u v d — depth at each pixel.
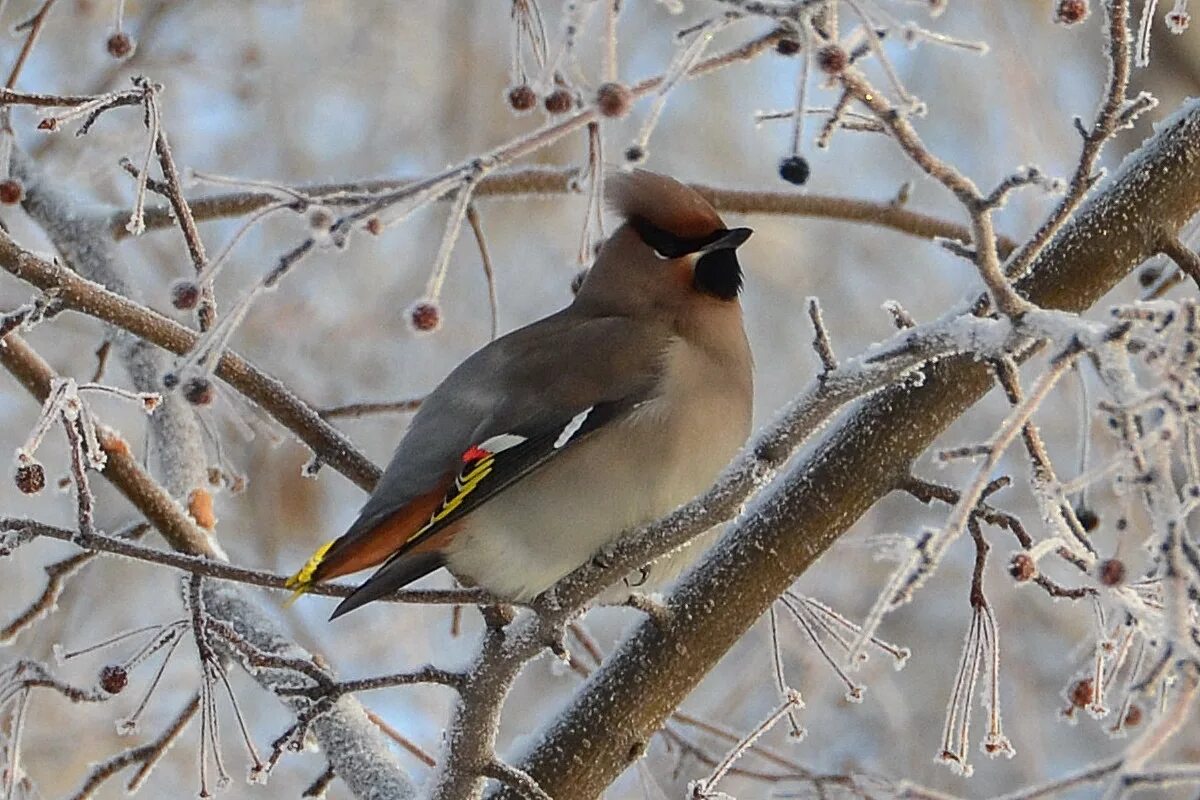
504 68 16.97
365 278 17.27
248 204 11.37
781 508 8.78
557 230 17.52
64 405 7.45
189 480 10.25
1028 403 5.93
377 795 8.81
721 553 8.80
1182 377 5.49
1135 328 5.80
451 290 17.39
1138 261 8.84
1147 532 14.70
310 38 16.81
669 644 8.70
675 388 9.12
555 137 6.51
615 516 8.92
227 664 9.70
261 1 16.62
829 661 8.86
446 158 16.84
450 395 9.15
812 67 7.05
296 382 16.83
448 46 16.98
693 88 17.73
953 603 16.81
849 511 8.73
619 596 8.65
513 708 16.89
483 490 8.67
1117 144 15.68
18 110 14.77
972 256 6.64
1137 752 5.02
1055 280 8.72
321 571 8.22
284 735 7.98
